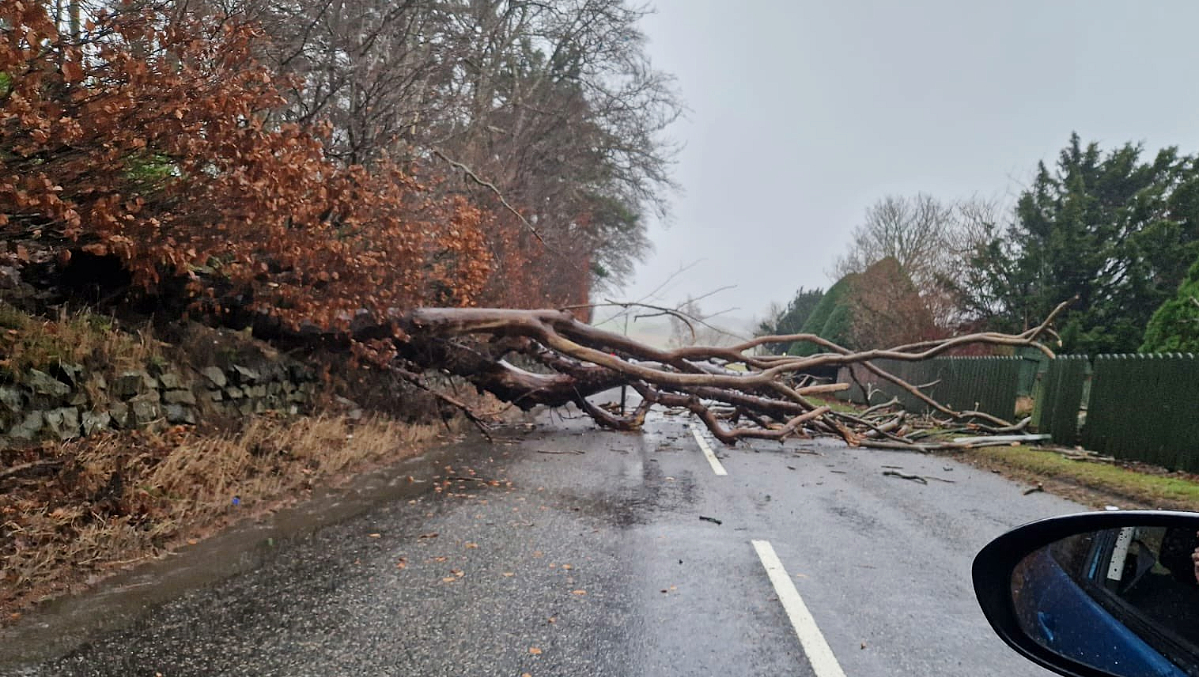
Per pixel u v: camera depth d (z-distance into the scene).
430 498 7.67
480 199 19.67
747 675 3.61
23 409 5.89
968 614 4.55
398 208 10.19
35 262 7.31
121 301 8.37
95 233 6.69
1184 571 1.76
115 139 6.05
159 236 7.07
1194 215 23.91
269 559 5.34
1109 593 1.97
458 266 11.99
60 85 5.97
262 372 9.63
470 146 19.38
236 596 4.54
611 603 4.60
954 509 7.95
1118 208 25.09
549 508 7.38
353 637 3.96
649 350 14.19
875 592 4.95
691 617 4.39
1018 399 17.67
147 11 6.17
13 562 4.52
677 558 5.68
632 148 31.58
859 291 28.42
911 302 26.42
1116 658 1.92
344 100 12.55
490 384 14.36
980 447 13.49
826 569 5.48
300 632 4.00
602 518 7.02
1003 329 24.64
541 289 25.70
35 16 4.60
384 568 5.20
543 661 3.72
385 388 13.20
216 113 6.47
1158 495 8.77
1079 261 23.14
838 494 8.72
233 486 7.00
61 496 5.45
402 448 10.89
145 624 4.03
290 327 10.20
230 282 9.12
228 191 7.08
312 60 10.98
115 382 6.99
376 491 7.95
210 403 8.37
